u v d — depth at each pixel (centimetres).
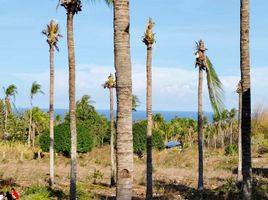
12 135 6656
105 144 7438
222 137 7262
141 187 3425
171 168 5184
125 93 764
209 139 7888
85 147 5897
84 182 3484
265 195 2408
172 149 7050
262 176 3866
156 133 6719
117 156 766
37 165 4678
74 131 1964
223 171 4741
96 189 3112
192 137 10044
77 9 1994
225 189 2722
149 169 2400
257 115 5594
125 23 767
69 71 1992
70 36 2000
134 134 6244
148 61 2494
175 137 10319
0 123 6788
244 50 1169
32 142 6731
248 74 1166
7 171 3859
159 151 6625
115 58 771
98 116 7294
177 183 3681
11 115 6769
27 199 2262
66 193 2684
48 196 2477
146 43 2498
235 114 6769
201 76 2889
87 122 7106
